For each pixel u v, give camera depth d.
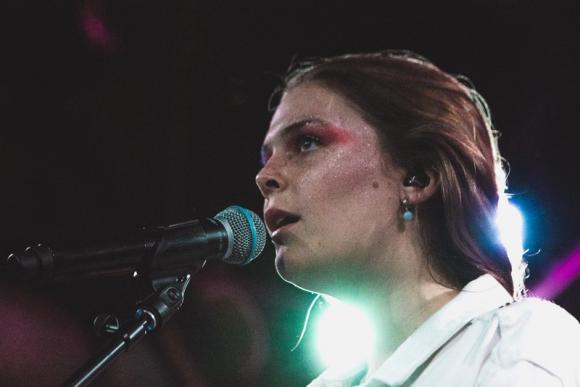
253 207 5.67
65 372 5.42
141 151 5.86
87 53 5.81
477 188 2.49
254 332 5.22
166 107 5.80
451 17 5.36
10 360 5.37
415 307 2.43
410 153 2.49
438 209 2.49
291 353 5.13
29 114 5.89
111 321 2.25
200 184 5.77
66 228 5.87
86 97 5.93
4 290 5.43
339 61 2.64
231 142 5.73
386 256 2.45
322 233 2.43
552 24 5.17
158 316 2.28
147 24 5.75
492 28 5.29
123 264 2.31
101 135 6.00
